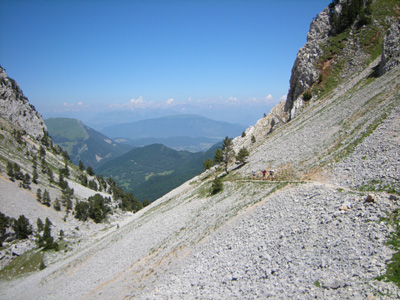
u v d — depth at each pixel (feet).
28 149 571.28
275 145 231.91
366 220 76.28
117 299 128.47
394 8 313.32
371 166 107.34
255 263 87.71
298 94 314.35
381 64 222.48
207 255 115.55
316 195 109.50
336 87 271.08
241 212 140.56
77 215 418.92
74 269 226.17
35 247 324.60
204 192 233.35
